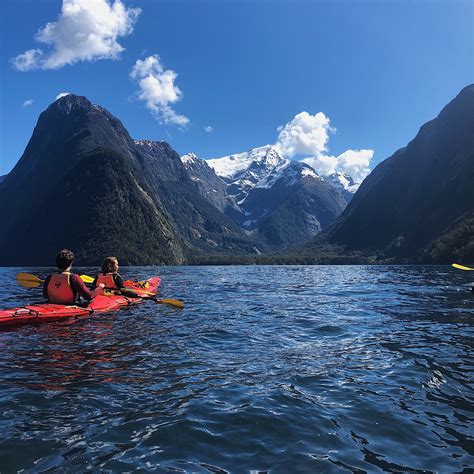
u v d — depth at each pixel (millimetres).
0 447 3871
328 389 5688
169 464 3740
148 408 4875
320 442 4223
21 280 12906
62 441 4039
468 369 6559
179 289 21359
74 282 10234
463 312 12656
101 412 4715
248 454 3967
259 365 6746
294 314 12219
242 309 13281
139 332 8812
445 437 4340
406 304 14727
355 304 14781
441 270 51438
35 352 7004
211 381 5887
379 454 4004
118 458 3789
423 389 5695
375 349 7875
